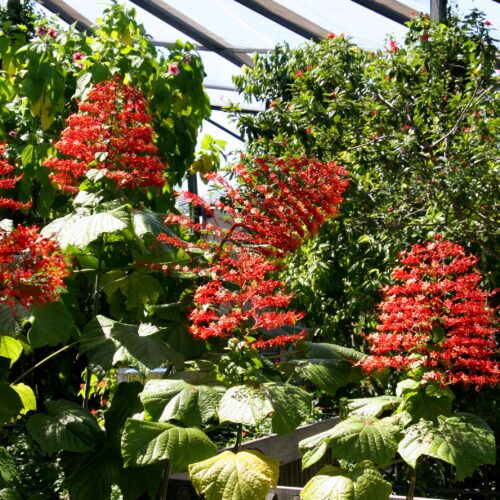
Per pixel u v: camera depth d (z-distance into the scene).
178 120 4.68
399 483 6.46
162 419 2.52
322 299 6.57
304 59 6.69
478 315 2.47
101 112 3.06
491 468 6.47
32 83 4.26
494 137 5.87
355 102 6.16
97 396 5.57
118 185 3.05
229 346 2.68
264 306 2.62
